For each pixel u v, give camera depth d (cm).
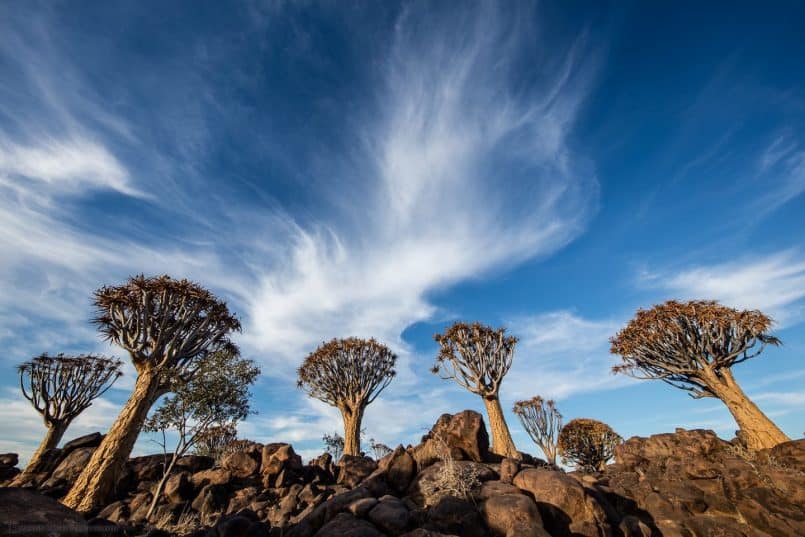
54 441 1703
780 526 789
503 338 1808
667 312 1752
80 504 1003
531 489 810
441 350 1833
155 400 1272
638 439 1597
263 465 1327
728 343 1648
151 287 1385
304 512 962
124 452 1127
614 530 771
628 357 1933
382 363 2098
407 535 623
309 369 2075
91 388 1888
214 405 1195
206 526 931
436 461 1055
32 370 1767
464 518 706
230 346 1560
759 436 1398
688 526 830
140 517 991
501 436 1567
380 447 1738
